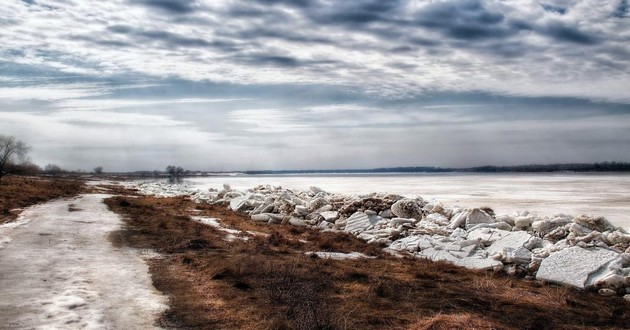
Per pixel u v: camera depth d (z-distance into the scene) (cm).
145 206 2353
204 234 1438
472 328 631
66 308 673
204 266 978
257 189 3181
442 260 1188
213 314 684
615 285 898
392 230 1533
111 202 2606
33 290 758
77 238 1306
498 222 1561
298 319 645
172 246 1212
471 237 1380
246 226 1767
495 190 6538
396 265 1109
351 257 1214
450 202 4025
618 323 716
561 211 3111
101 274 892
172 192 4438
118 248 1182
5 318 621
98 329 595
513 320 706
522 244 1180
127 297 748
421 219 1788
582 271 960
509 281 973
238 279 873
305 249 1316
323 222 1875
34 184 3994
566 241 1169
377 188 7469
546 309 768
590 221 1319
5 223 1559
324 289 844
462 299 809
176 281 868
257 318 669
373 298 797
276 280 883
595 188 7038
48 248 1137
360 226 1711
